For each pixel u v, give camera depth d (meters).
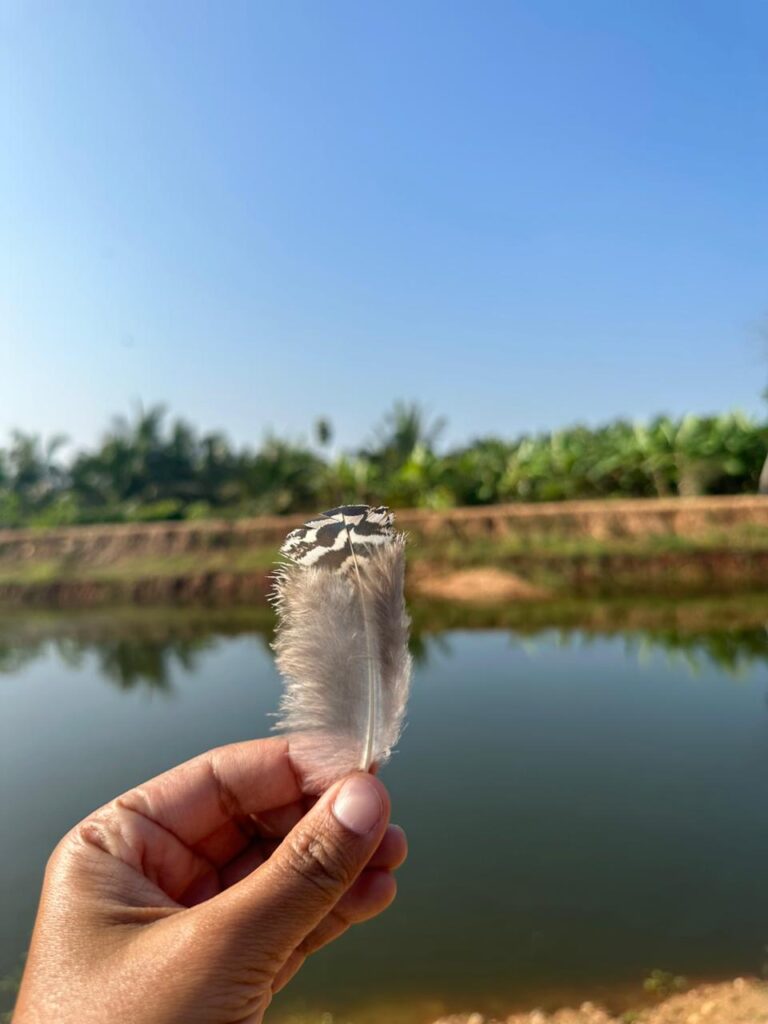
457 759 8.27
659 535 23.38
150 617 22.08
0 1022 4.29
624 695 10.63
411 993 4.36
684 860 5.78
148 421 43.50
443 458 34.22
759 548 21.98
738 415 28.12
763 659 12.38
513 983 4.43
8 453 42.16
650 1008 4.13
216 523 28.31
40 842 6.95
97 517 36.34
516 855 6.00
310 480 35.00
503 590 21.70
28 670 15.43
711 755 8.04
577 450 30.56
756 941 4.69
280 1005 4.33
